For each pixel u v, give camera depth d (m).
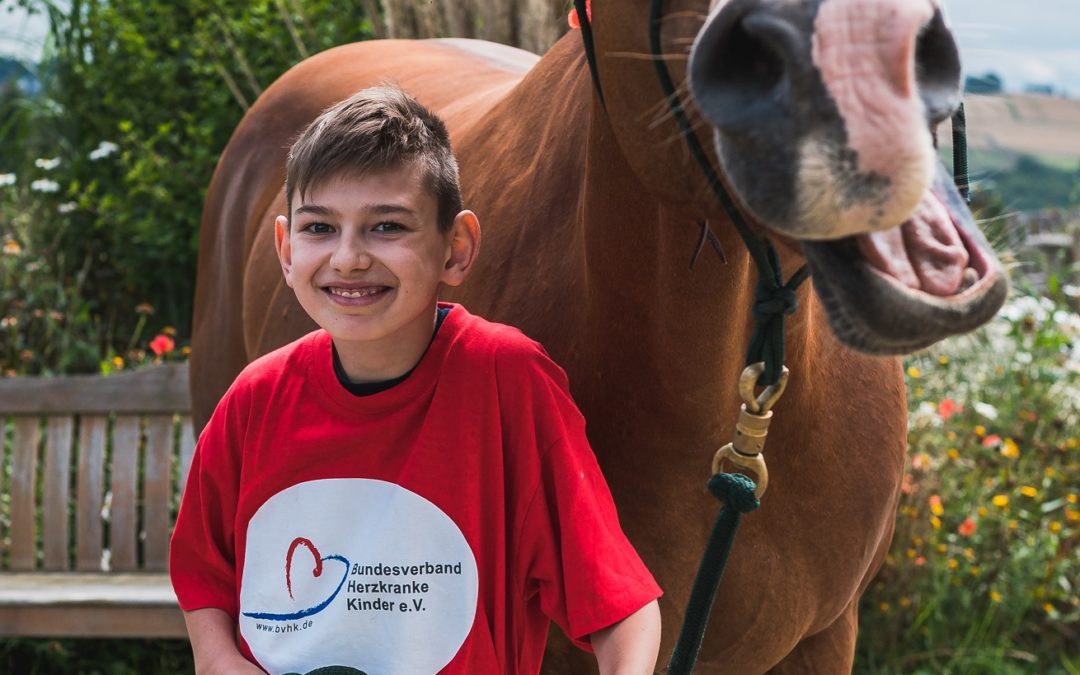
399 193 1.22
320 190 1.24
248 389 1.31
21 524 3.26
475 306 1.56
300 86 2.55
